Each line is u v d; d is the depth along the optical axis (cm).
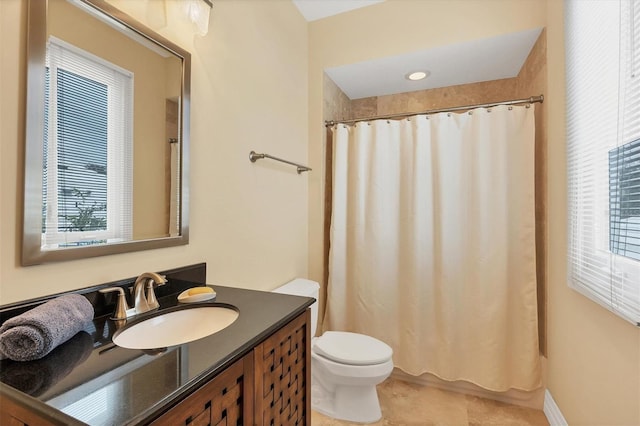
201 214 123
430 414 171
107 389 52
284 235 188
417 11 198
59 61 78
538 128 185
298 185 207
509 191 182
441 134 196
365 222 214
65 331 65
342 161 219
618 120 98
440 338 193
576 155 132
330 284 215
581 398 128
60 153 78
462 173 193
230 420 68
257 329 80
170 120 109
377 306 207
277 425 87
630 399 93
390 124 210
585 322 125
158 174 105
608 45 104
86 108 84
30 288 72
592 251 116
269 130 172
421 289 198
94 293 84
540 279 182
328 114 232
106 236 89
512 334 181
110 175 90
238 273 145
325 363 157
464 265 191
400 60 208
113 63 91
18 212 71
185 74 114
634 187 88
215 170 130
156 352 66
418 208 199
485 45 190
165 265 108
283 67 189
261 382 79
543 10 172
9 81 69
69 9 80
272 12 177
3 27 68
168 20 109
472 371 186
